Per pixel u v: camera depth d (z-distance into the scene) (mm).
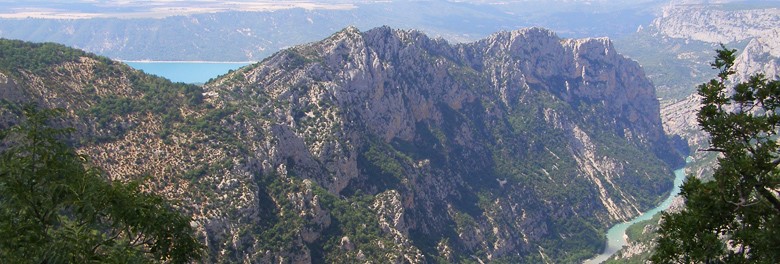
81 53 158625
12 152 37062
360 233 159500
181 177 137750
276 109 193375
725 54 44312
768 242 39031
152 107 152875
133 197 38812
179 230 40531
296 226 146875
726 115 43781
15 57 140875
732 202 39938
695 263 41312
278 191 154125
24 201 35469
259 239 137625
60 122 130125
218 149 149875
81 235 35406
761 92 43125
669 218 43844
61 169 37469
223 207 136500
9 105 117062
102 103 144625
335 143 191125
